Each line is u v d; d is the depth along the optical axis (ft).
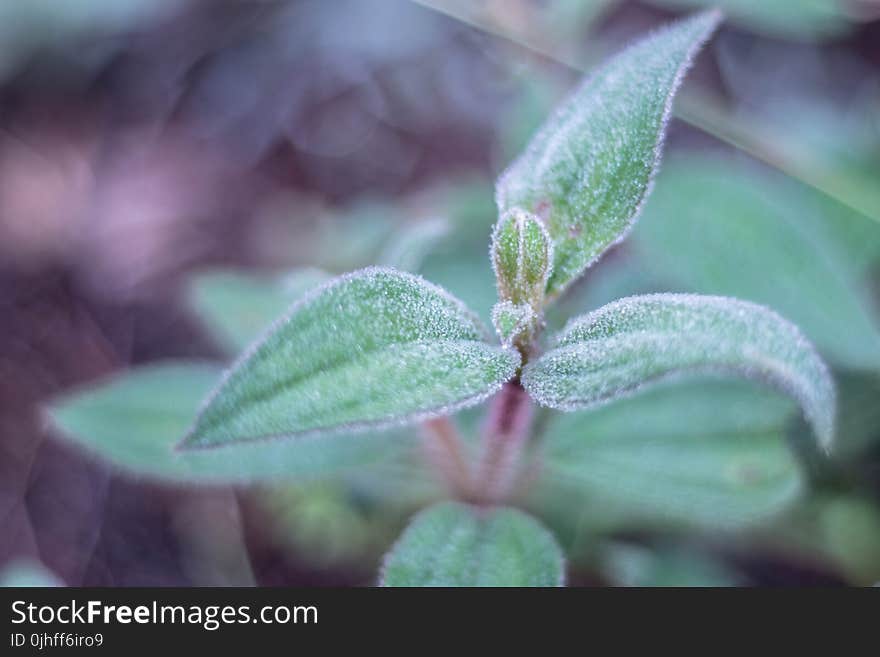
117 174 1.38
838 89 1.28
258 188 1.37
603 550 0.98
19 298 1.27
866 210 1.01
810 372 0.73
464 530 0.83
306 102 1.42
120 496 1.15
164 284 1.29
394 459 0.94
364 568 1.06
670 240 0.93
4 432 1.19
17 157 1.38
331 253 1.17
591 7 1.04
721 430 0.86
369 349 0.72
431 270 1.00
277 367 0.72
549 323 0.94
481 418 0.92
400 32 1.45
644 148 0.76
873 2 1.19
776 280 0.91
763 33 1.34
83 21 1.45
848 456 0.95
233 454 0.88
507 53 1.15
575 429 0.86
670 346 0.71
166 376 0.91
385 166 1.36
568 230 0.76
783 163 1.02
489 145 1.35
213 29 1.49
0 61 1.42
